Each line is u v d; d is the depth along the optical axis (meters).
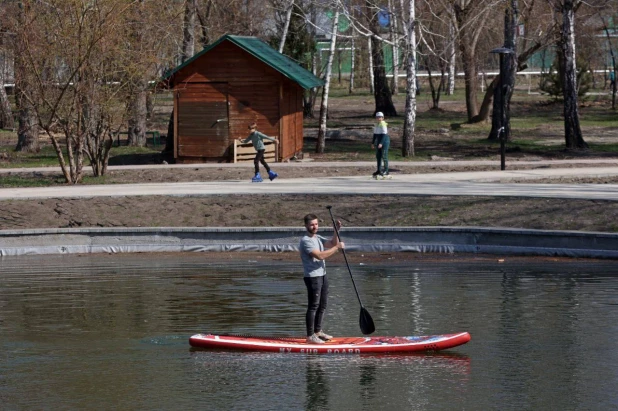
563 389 13.98
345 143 55.62
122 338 17.38
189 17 49.66
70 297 21.20
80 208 30.56
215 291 21.83
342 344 16.27
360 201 30.53
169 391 14.13
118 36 36.66
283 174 39.59
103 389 14.24
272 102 44.41
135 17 38.59
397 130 62.88
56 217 30.22
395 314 19.12
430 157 46.69
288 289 21.98
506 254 26.88
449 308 19.61
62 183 36.78
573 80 49.62
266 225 29.77
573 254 26.17
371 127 63.81
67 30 35.75
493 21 70.12
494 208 29.22
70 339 17.31
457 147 52.22
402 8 49.53
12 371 15.27
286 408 13.29
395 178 36.75
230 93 44.72
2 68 47.75
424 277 23.42
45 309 19.92
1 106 63.56
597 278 22.83
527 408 13.15
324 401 13.57
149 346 16.81
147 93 41.72
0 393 14.10
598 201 28.66
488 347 16.44
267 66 44.09
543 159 45.50
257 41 48.56
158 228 28.61
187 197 31.27
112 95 37.41
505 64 54.34
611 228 27.19
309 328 16.48
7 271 25.02
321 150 50.34
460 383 14.36
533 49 56.78
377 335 17.36
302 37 64.25
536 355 15.85
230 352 16.41
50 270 25.11
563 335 17.12
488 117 67.00
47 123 39.25
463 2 60.41
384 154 36.50
